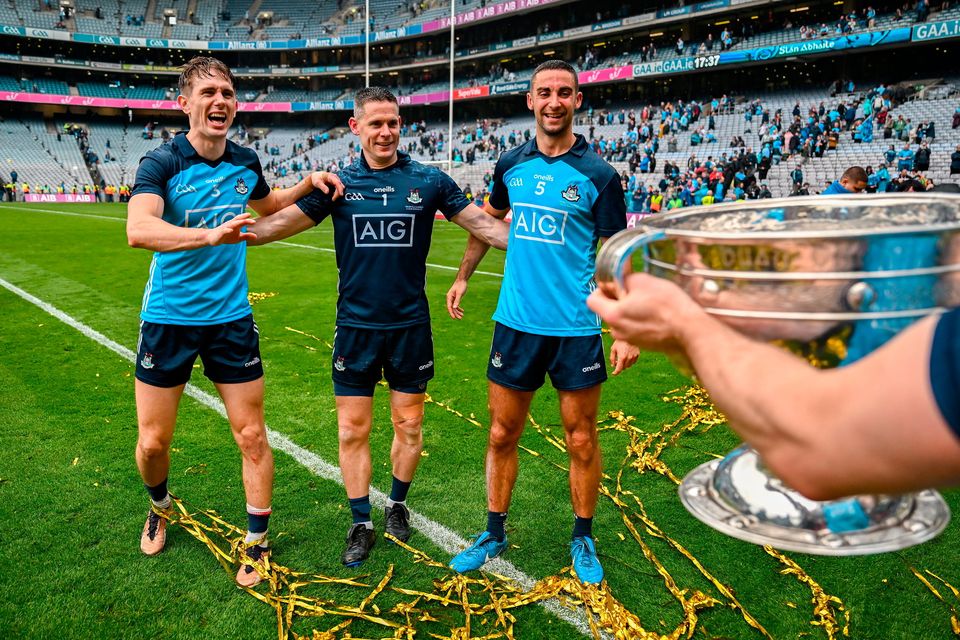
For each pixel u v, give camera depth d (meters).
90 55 50.44
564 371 2.62
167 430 2.70
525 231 2.66
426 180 2.81
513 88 39.56
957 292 0.60
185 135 2.63
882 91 26.64
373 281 2.77
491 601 2.49
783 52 29.56
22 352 6.11
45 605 2.45
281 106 49.38
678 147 30.17
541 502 3.32
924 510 0.75
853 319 0.60
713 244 0.62
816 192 22.30
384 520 3.16
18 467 3.64
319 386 5.21
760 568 2.71
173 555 2.81
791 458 0.51
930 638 2.29
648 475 3.61
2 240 15.71
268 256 13.47
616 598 2.52
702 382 0.59
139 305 8.34
